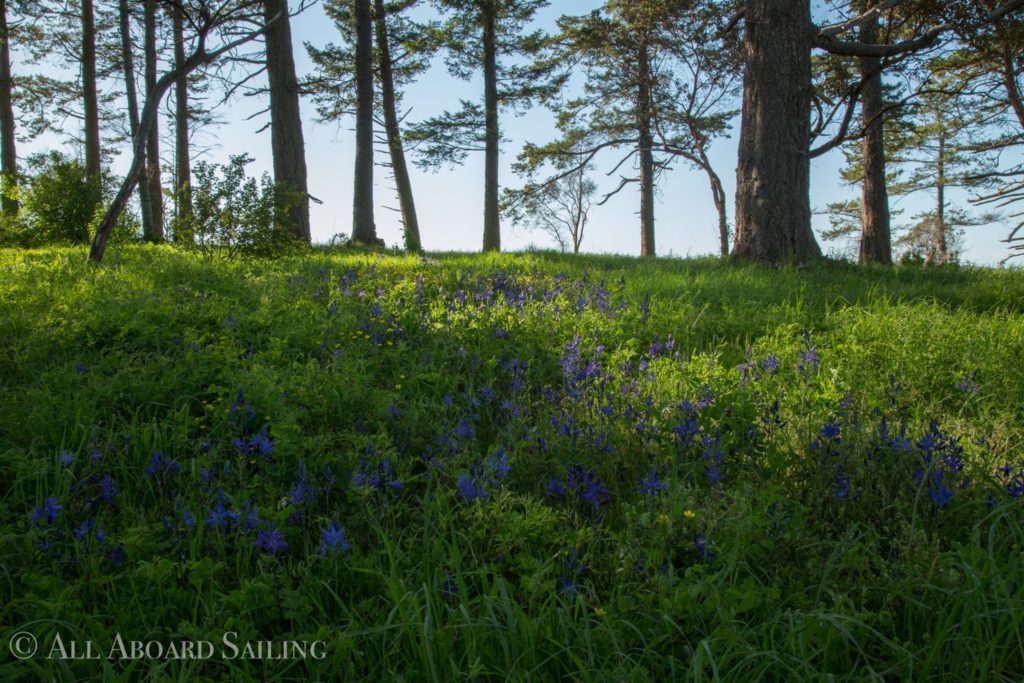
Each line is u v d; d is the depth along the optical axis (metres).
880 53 13.89
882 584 2.69
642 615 2.56
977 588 2.48
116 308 6.50
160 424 4.34
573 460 3.94
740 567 2.82
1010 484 3.30
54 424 4.15
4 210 18.00
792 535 2.90
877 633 2.36
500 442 4.23
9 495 3.58
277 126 19.09
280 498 3.44
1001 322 7.00
